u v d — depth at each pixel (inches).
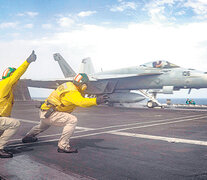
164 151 160.7
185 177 107.8
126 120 383.2
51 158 142.6
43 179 104.5
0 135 157.0
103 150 164.6
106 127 293.6
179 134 234.8
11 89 148.9
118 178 106.6
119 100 845.2
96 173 113.7
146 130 265.0
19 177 107.2
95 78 842.8
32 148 172.1
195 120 380.2
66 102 155.9
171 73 757.9
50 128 286.2
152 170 118.7
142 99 811.4
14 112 550.0
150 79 797.9
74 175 110.2
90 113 544.1
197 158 142.2
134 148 170.6
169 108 775.1
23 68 144.3
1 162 133.1
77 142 194.7
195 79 713.0
